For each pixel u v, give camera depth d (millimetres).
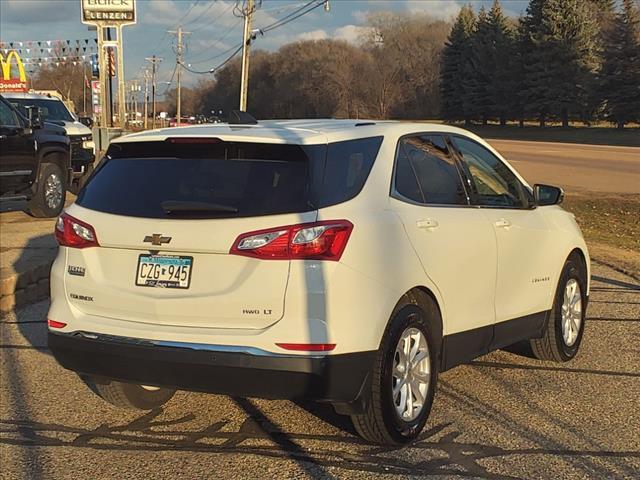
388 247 4094
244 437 4559
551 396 5246
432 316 4551
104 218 4223
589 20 70938
